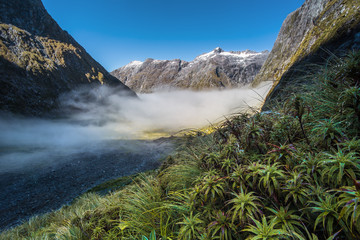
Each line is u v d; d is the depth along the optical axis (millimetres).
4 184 28344
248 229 1169
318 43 22297
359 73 1896
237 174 1604
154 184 3094
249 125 2166
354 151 1282
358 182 1018
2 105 62594
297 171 1454
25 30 99375
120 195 3553
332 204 1126
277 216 1200
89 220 2549
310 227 1238
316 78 2867
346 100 1752
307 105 2172
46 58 95875
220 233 1281
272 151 1675
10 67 71562
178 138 4996
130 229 2012
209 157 2281
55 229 4020
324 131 1562
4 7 96188
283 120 2064
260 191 1496
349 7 19312
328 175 1252
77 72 114125
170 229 1930
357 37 12352
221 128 2645
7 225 16094
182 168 2826
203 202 1705
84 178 30281
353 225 1040
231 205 1603
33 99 74062
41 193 24250
